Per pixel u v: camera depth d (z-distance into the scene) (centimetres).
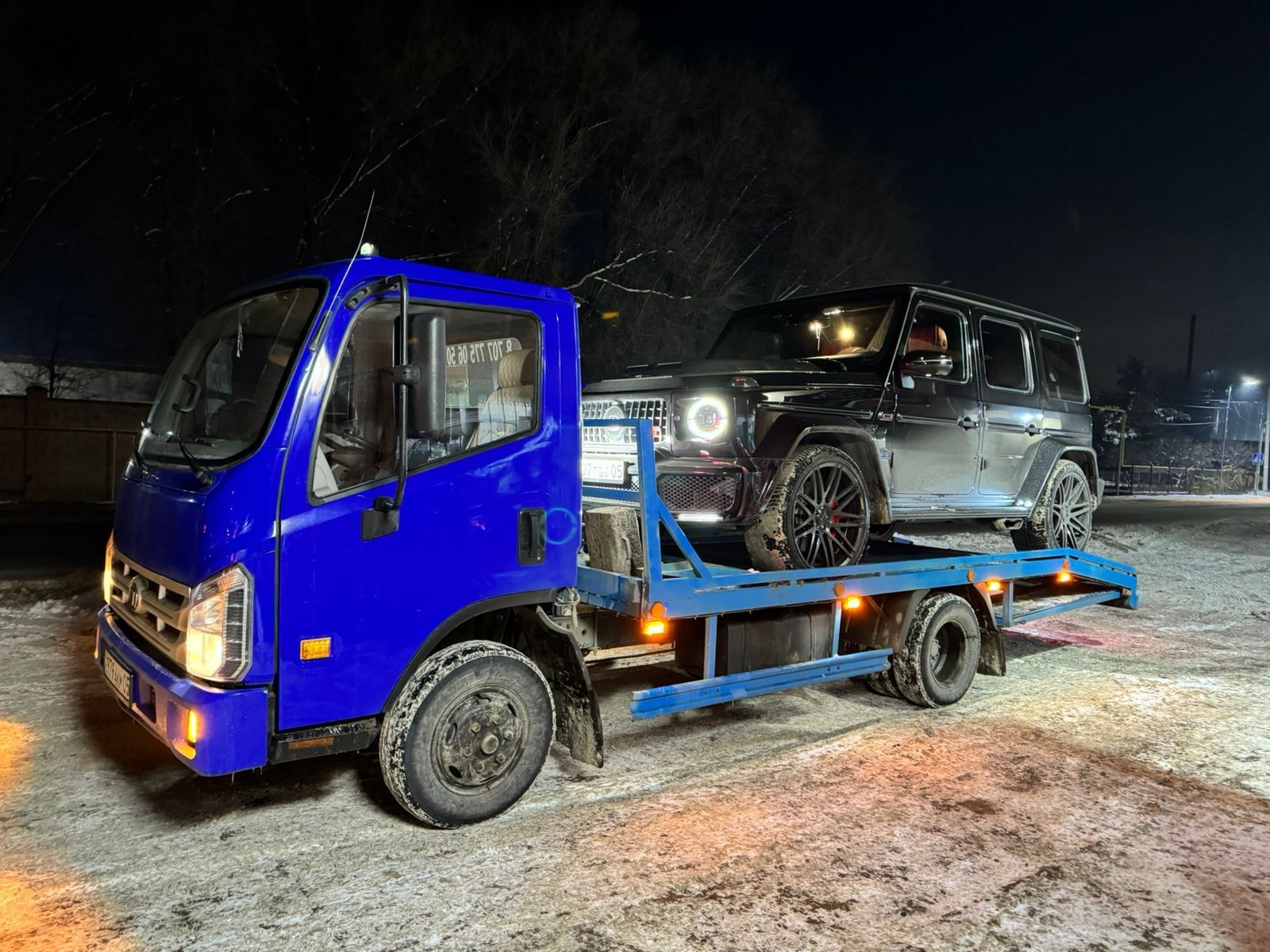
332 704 333
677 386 517
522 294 388
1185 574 1366
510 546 379
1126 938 302
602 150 2325
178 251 2164
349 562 335
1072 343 810
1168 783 454
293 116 2112
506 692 377
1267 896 334
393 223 2225
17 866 336
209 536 312
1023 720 563
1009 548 1523
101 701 535
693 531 591
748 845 366
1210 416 7419
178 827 372
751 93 2583
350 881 328
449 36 2106
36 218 2122
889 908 317
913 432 613
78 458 1908
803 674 507
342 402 341
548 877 334
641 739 506
